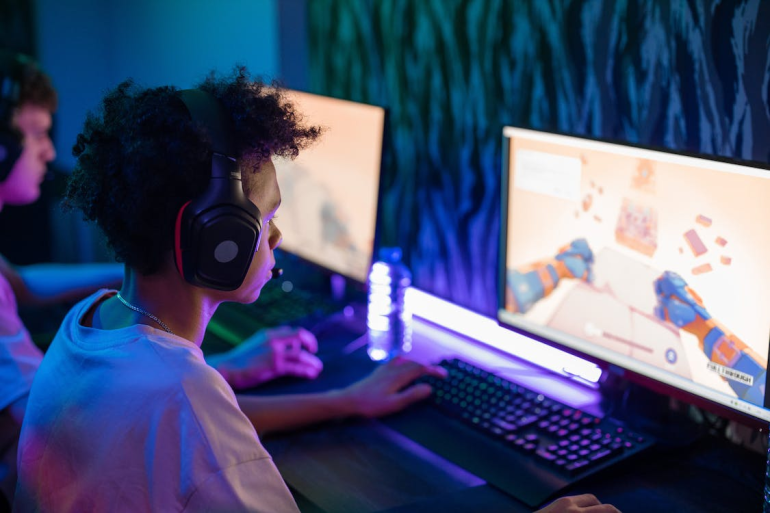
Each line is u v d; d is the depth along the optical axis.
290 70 2.35
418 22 1.92
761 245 1.17
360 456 1.32
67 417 0.88
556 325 1.50
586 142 1.37
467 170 1.87
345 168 1.81
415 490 1.22
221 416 0.85
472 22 1.79
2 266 1.87
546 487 1.20
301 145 0.98
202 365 0.88
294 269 2.19
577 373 1.55
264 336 1.66
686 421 1.41
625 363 1.39
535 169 1.47
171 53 2.99
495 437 1.34
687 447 1.34
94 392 0.87
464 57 1.82
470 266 1.91
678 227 1.27
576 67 1.59
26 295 1.92
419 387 1.49
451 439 1.36
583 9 1.56
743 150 1.35
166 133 0.87
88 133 0.96
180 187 0.87
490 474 1.25
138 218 0.87
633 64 1.49
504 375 1.60
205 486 0.82
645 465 1.29
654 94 1.47
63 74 3.27
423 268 2.05
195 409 0.83
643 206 1.31
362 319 1.92
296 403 1.42
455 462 1.29
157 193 0.86
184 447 0.82
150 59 3.12
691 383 1.30
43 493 0.90
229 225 0.87
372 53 2.07
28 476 0.93
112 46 3.36
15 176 1.68
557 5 1.60
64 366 0.92
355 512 1.16
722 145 1.38
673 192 1.26
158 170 0.85
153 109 0.88
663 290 1.31
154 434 0.82
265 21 2.46
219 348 1.79
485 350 1.73
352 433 1.40
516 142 1.49
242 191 0.89
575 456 1.26
